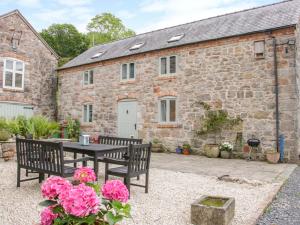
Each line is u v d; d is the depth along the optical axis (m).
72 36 28.23
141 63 13.41
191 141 11.59
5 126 9.41
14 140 8.85
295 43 9.56
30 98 16.44
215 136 10.97
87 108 15.94
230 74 10.78
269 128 9.84
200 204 3.74
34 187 5.48
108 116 14.72
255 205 4.56
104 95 14.96
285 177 6.87
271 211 4.41
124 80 14.05
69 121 16.23
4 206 4.27
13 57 15.52
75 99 16.58
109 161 5.65
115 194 2.31
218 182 6.25
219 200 4.05
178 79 12.12
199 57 11.59
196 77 11.62
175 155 11.20
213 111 11.07
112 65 14.65
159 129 12.59
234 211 4.02
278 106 9.71
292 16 10.20
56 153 4.99
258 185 5.97
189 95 11.78
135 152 5.11
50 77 17.73
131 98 13.73
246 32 10.30
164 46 12.61
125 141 7.53
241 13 12.86
